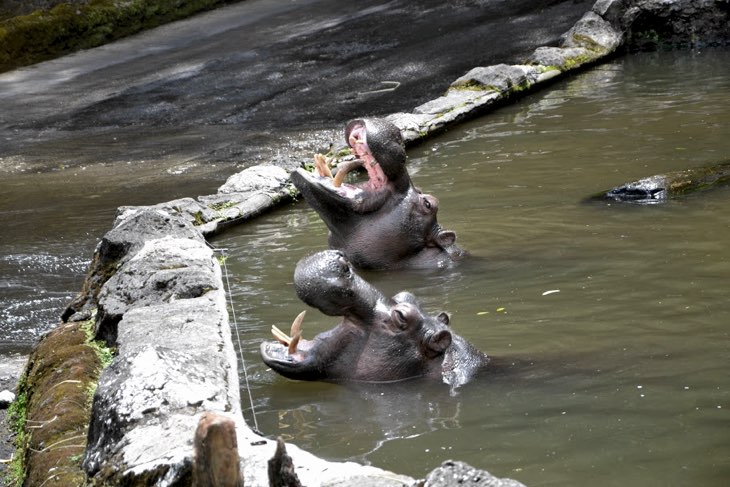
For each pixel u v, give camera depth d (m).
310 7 53.31
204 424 7.04
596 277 14.94
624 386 11.07
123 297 14.08
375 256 16.72
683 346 12.10
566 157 22.78
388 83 34.97
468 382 11.62
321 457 10.05
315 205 16.88
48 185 26.98
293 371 12.07
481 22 42.22
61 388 12.20
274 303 15.24
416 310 11.98
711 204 18.09
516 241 17.23
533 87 31.41
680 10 36.12
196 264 14.94
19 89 43.03
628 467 9.23
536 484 9.03
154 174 26.94
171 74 42.09
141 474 8.59
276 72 39.56
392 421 10.79
